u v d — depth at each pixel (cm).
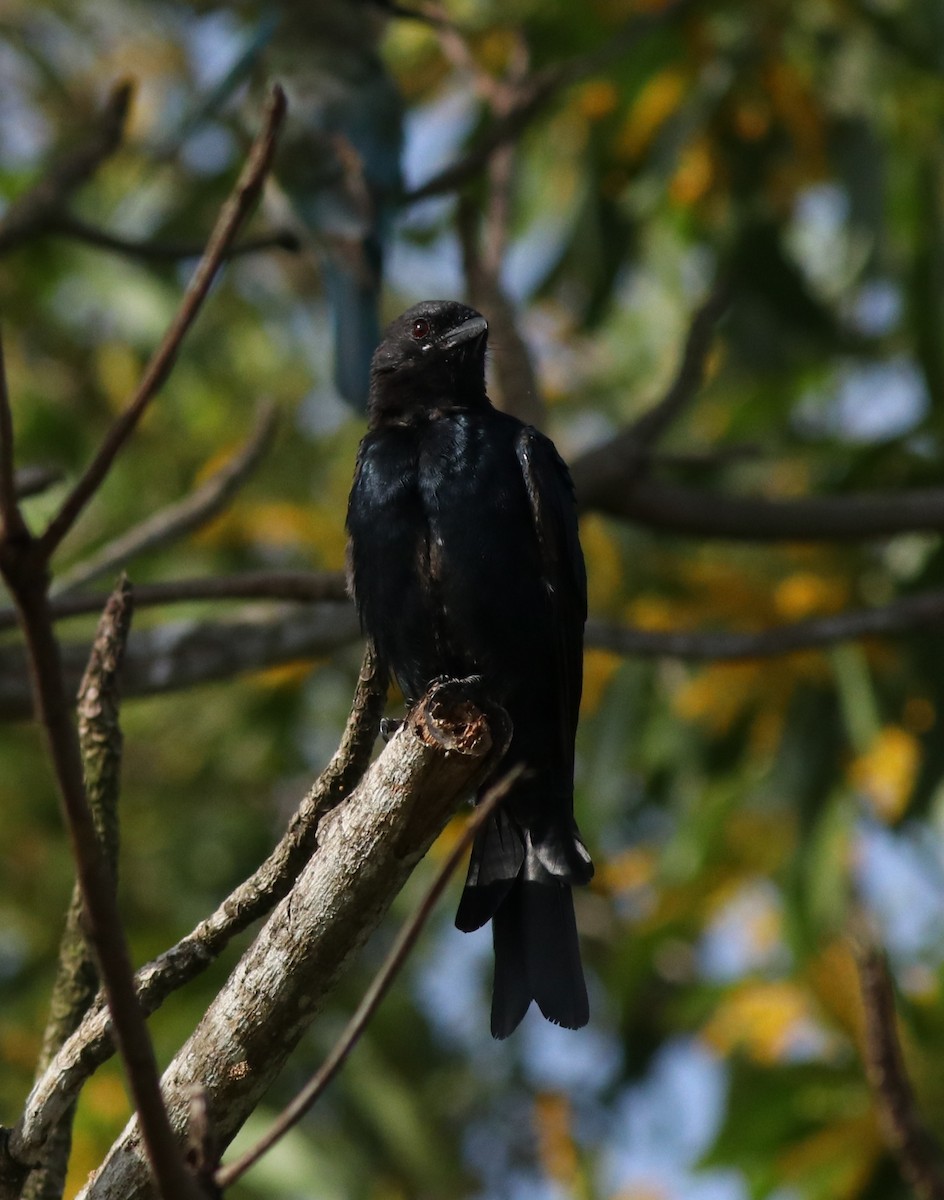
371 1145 1240
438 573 753
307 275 1552
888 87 1267
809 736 1218
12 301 1401
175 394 1396
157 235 1352
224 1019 521
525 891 680
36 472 974
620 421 1462
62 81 1483
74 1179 1000
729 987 1152
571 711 777
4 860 1292
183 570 1325
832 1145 995
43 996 1207
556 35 1278
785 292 1284
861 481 1259
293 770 1382
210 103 1284
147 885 1313
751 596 1252
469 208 1123
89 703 620
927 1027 1017
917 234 1290
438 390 809
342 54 1267
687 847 1236
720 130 1269
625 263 1322
